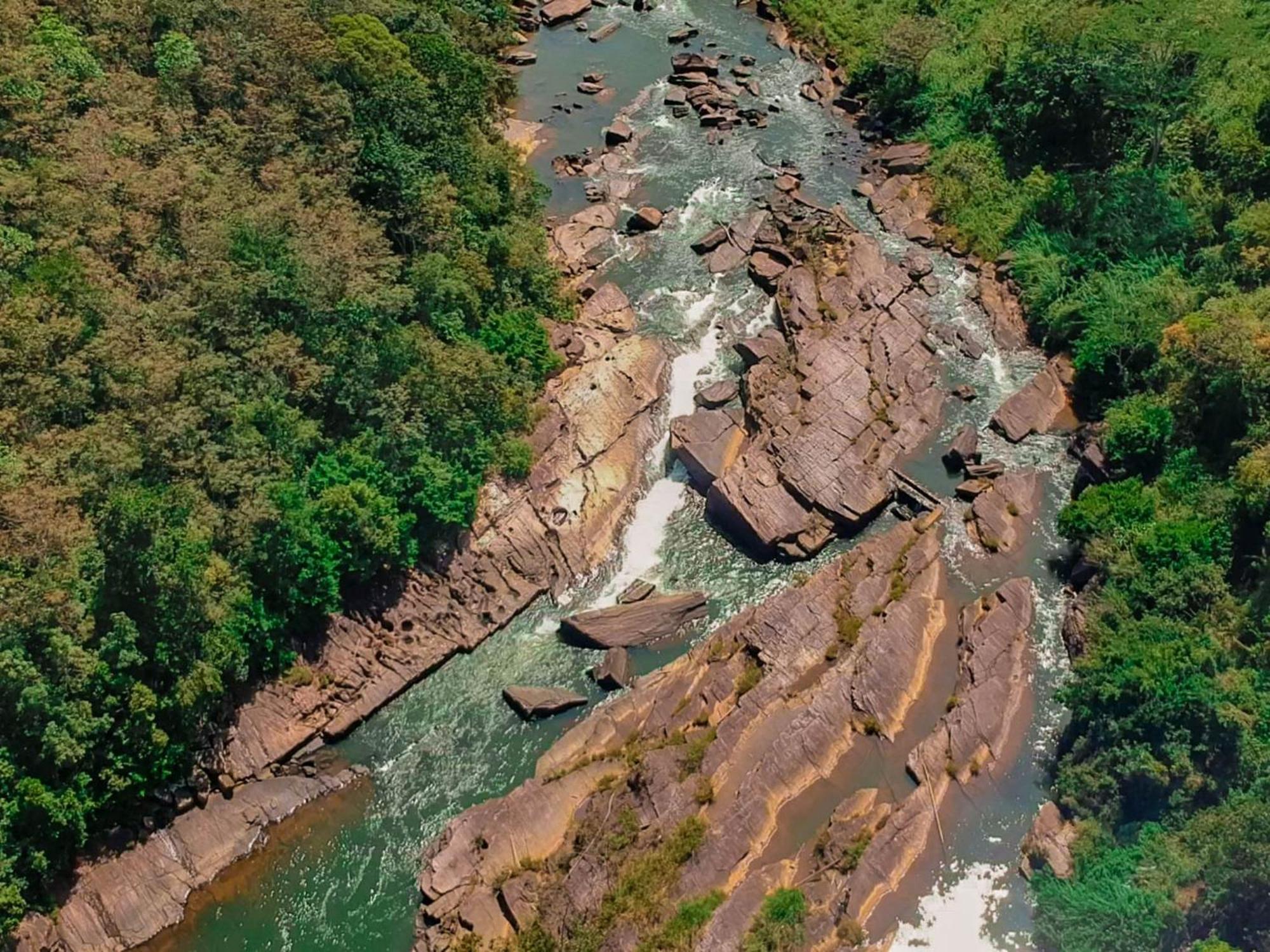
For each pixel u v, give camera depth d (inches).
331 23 2982.3
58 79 2522.1
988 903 1926.7
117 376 2113.7
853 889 1909.4
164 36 2778.1
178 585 1962.4
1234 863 1774.1
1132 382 2760.8
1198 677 1999.3
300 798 2134.6
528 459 2628.0
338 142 2755.9
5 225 2222.0
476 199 2942.9
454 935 1909.4
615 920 1856.5
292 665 2247.8
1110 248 3088.1
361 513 2260.1
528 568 2524.6
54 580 1850.4
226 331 2292.1
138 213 2340.1
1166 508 2364.7
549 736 2236.7
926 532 2529.5
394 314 2536.9
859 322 2965.1
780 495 2586.1
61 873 1940.2
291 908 1996.8
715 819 2000.5
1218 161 3117.6
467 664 2379.4
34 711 1831.9
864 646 2251.5
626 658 2352.4
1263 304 2559.1
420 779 2177.7
